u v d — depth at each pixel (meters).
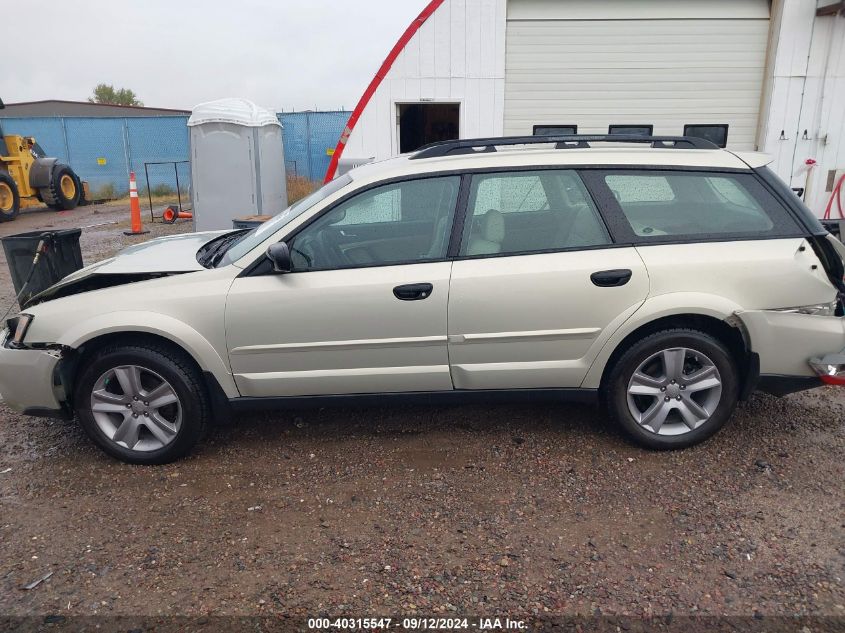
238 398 3.83
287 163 22.39
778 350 3.67
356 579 2.86
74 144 24.22
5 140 17.42
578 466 3.73
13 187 16.73
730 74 8.34
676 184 3.79
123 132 24.23
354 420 4.38
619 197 3.76
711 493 3.44
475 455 3.88
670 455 3.83
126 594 2.81
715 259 3.62
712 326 3.79
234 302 3.65
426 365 3.77
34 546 3.14
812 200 8.40
